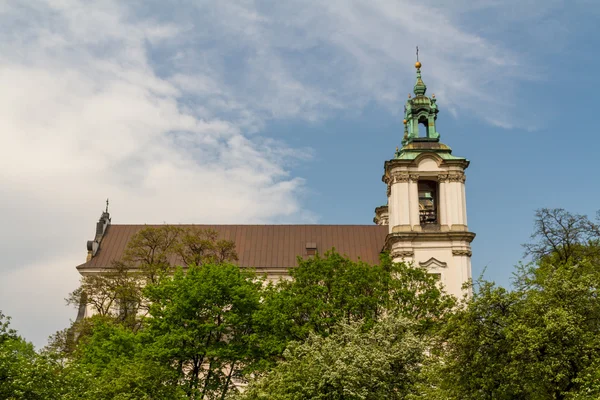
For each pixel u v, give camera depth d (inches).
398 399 1590.8
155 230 2940.5
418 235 2955.2
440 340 1587.1
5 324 1596.9
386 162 3065.9
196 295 2172.7
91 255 3334.2
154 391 1862.7
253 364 2110.0
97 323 2367.1
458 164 3046.3
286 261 3341.5
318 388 1555.1
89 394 1646.2
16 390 1407.5
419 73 3319.4
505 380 1454.2
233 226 3526.1
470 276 2945.4
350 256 3380.9
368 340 1732.3
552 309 1448.1
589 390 1301.7
